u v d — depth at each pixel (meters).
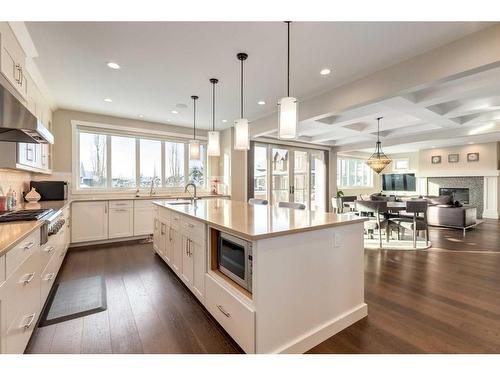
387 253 4.05
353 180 10.60
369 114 4.77
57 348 1.74
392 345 1.77
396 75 2.93
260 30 2.29
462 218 5.79
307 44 2.53
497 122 5.23
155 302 2.40
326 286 1.90
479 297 2.48
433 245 4.55
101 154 5.15
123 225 4.77
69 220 4.13
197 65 2.96
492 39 2.23
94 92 3.80
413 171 10.22
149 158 5.73
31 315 1.74
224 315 1.84
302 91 3.79
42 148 3.64
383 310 2.25
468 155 8.34
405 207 4.71
